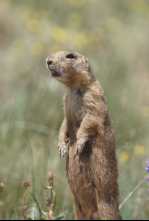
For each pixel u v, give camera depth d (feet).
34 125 47.57
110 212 29.35
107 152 28.96
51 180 26.81
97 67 59.98
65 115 30.58
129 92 57.62
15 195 34.99
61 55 29.96
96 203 29.76
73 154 29.71
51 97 53.26
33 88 56.59
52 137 44.57
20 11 92.43
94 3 98.73
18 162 40.68
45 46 71.36
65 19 91.35
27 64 65.26
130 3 100.63
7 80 61.98
